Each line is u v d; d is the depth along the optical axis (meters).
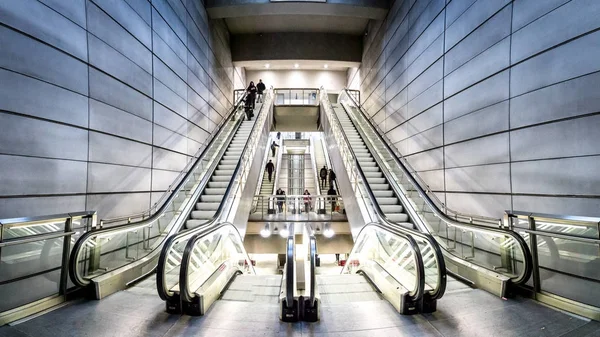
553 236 3.15
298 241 3.44
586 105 3.44
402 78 9.16
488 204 5.06
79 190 4.32
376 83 11.98
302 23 13.34
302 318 2.83
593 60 3.38
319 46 14.14
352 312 3.04
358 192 7.39
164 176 6.92
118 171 5.23
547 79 3.94
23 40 3.57
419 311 3.01
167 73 7.18
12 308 2.80
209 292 3.22
